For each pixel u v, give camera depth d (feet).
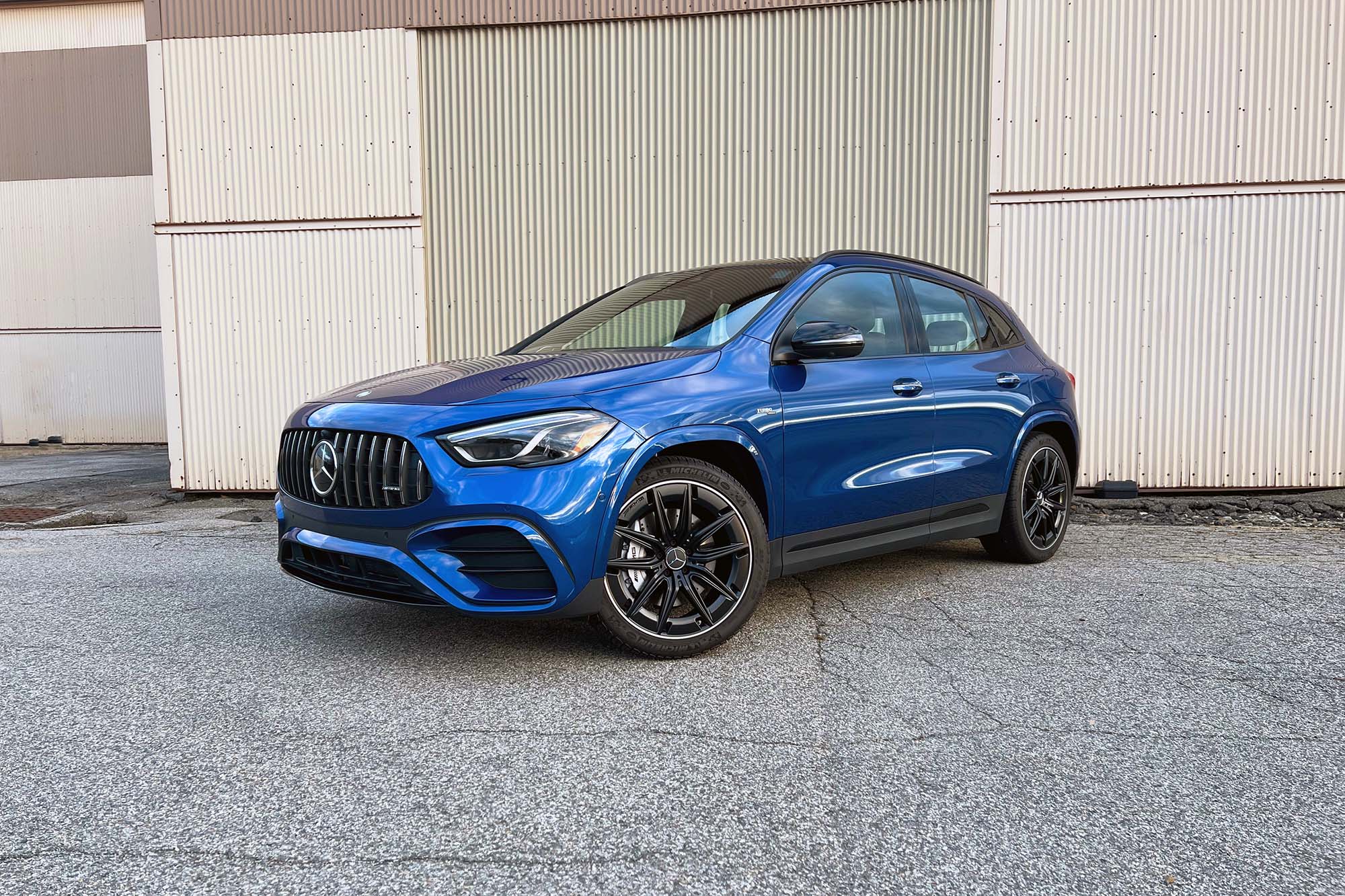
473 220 23.59
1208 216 21.44
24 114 53.57
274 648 10.26
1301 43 20.84
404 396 9.52
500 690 8.80
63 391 54.95
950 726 7.86
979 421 13.25
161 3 23.63
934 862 5.63
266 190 23.86
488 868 5.55
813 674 9.25
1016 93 21.79
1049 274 22.06
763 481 10.32
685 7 22.66
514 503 8.55
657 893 5.28
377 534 8.98
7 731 7.81
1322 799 6.48
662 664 9.59
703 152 22.93
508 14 23.00
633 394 9.45
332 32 23.41
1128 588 12.92
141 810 6.33
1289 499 20.80
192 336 24.30
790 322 11.25
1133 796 6.53
